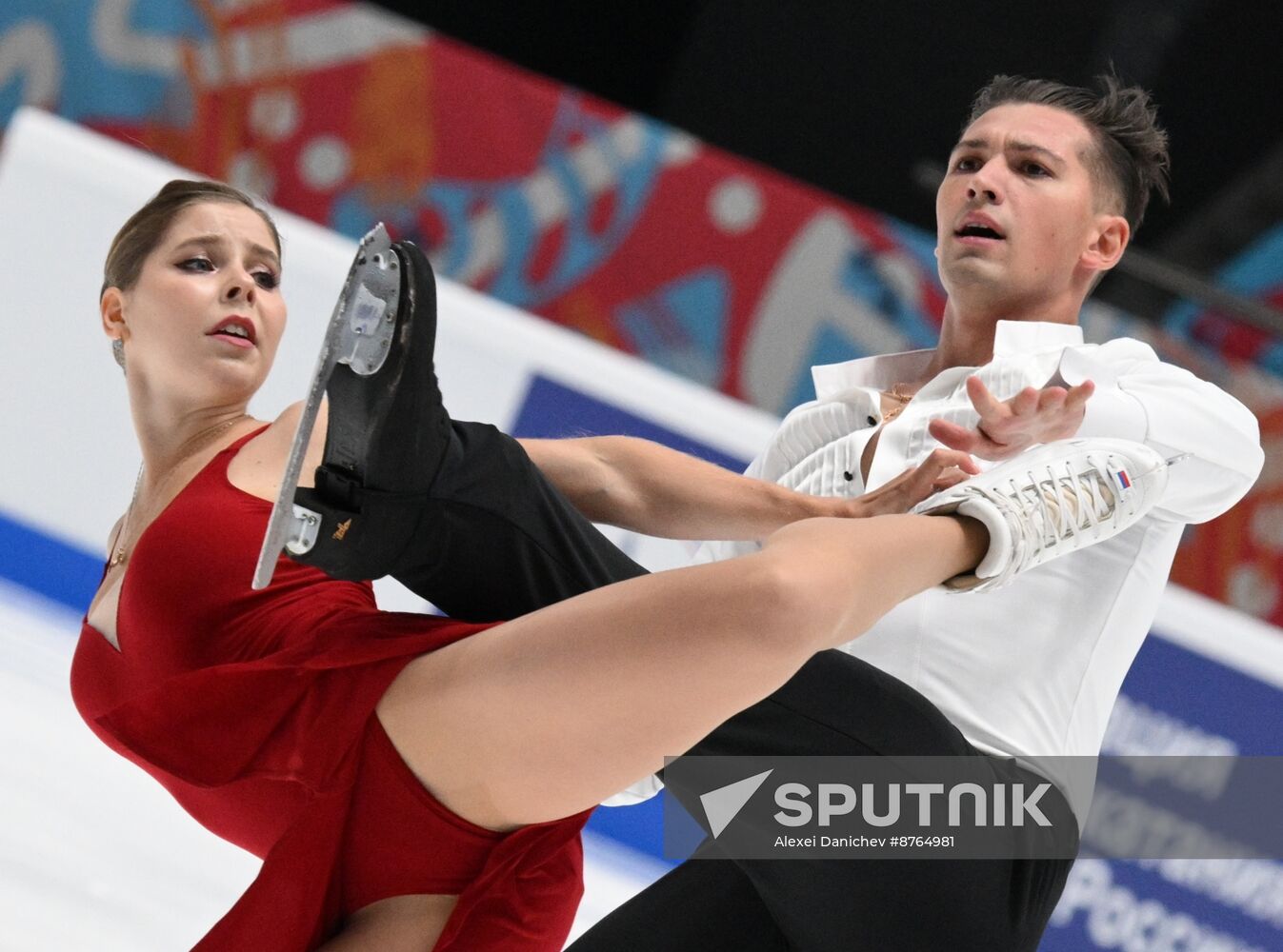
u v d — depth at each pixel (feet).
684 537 16.74
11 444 32.76
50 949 17.40
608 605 11.71
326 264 31.30
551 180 35.40
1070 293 19.65
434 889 13.56
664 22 47.98
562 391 31.17
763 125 48.24
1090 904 29.04
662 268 35.04
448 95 35.68
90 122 36.68
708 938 15.62
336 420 12.44
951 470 15.92
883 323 34.53
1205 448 16.65
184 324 16.90
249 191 36.04
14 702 27.02
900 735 14.14
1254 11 44.52
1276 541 33.17
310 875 13.38
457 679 12.38
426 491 13.03
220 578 14.87
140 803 24.32
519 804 12.87
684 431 31.12
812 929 14.75
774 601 11.28
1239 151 45.21
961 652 16.08
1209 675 29.43
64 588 32.76
